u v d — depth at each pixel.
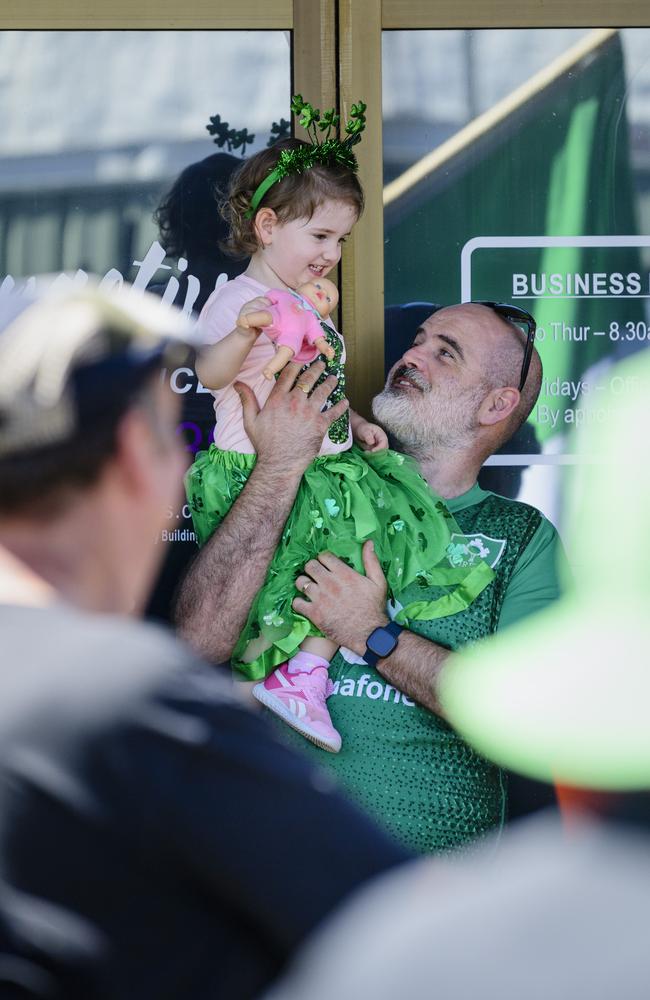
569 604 6.71
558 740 6.41
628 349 6.88
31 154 6.74
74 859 1.90
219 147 6.79
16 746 1.94
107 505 2.16
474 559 6.66
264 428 6.11
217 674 2.16
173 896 1.90
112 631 2.07
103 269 6.77
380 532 6.29
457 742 6.30
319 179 6.02
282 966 1.86
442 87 6.81
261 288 6.21
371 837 1.92
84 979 1.89
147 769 1.92
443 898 0.96
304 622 6.26
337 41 6.80
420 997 0.88
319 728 6.11
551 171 6.85
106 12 6.71
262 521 6.15
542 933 0.89
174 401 2.34
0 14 6.68
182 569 6.79
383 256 6.82
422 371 6.64
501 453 6.79
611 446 6.85
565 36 6.82
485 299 6.87
